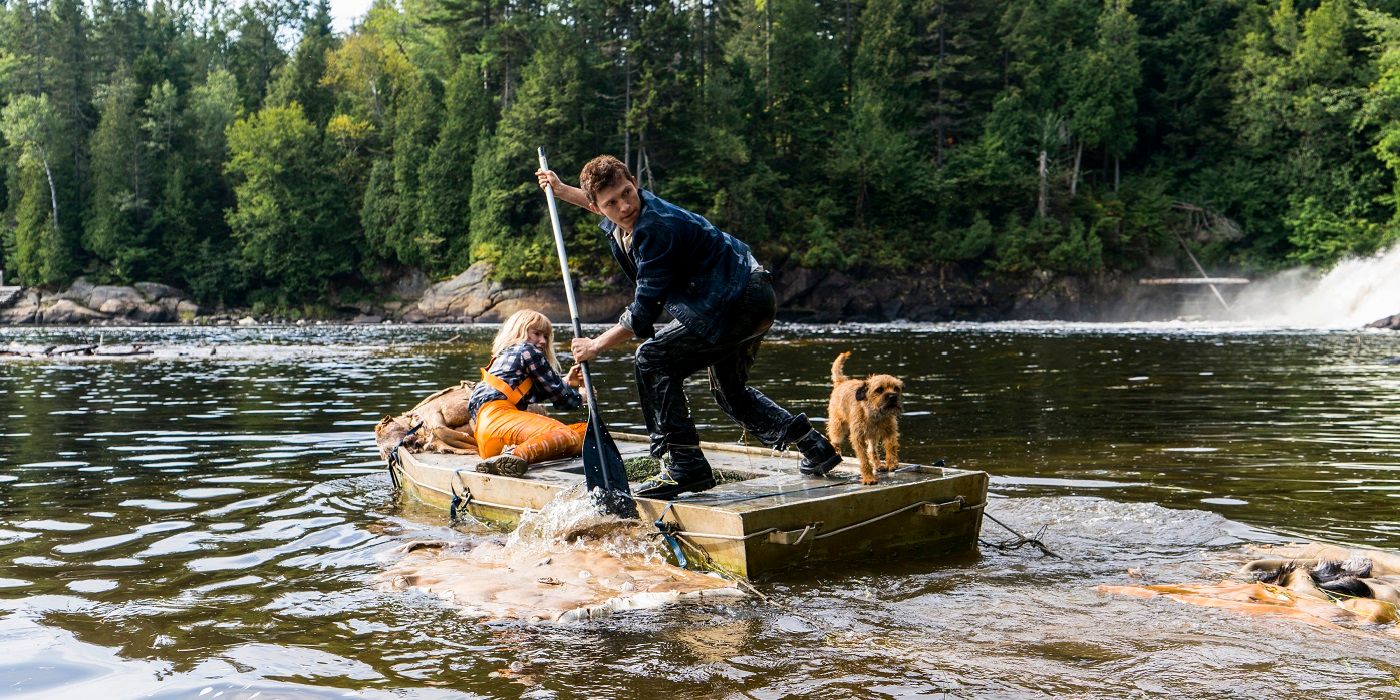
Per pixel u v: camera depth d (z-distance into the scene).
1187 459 7.38
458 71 62.16
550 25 59.66
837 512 4.45
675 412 4.70
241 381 15.40
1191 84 63.12
